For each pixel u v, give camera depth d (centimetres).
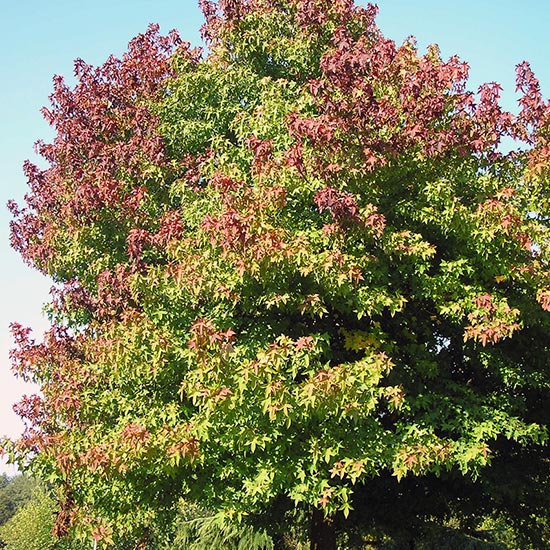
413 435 827
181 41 1197
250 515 1060
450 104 851
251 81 1045
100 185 989
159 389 899
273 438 772
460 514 1242
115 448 793
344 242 787
